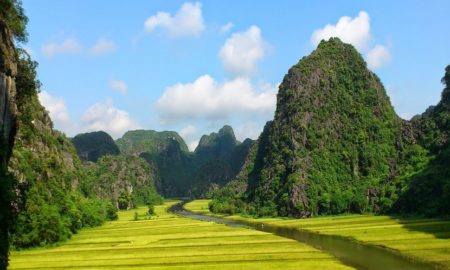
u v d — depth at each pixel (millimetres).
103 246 106750
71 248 104562
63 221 124438
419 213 150000
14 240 99688
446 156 164750
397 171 189750
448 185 139500
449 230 106375
